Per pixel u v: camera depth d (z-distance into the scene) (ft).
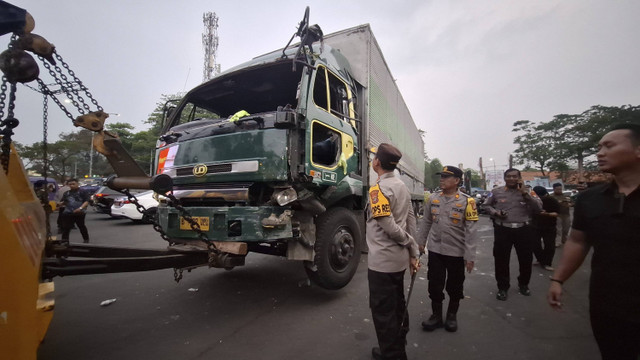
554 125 126.41
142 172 9.30
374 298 7.84
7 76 7.00
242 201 11.25
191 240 11.65
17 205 5.89
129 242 26.68
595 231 5.70
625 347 5.40
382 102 22.06
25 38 7.13
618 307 5.33
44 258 7.28
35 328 5.66
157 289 14.79
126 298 13.58
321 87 13.44
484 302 13.32
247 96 16.03
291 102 15.58
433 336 10.17
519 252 13.99
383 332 7.64
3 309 4.89
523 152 135.33
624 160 5.33
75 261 7.51
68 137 113.80
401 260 7.80
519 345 9.55
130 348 9.25
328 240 12.64
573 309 12.44
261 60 15.12
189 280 16.21
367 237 8.29
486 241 29.76
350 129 15.52
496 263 14.01
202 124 13.70
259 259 21.02
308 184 11.76
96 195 43.21
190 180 12.61
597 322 5.70
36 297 5.75
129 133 99.09
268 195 11.99
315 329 10.48
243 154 11.41
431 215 11.32
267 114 11.55
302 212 12.07
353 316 11.54
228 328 10.58
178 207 9.18
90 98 8.48
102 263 7.92
